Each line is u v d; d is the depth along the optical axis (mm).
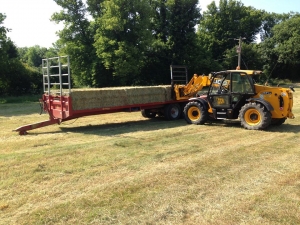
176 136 8070
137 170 5301
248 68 40875
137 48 28797
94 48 29344
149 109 11555
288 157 5980
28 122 11266
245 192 4332
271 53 42094
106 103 9562
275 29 45844
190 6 34375
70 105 8789
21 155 6293
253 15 47031
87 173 5180
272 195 4215
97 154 6332
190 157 6031
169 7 34438
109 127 9820
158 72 35625
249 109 8773
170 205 3951
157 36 35938
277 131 8531
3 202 4109
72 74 30188
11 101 22484
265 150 6496
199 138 7750
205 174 5047
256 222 3523
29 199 4195
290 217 3617
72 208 3902
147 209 3850
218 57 44406
